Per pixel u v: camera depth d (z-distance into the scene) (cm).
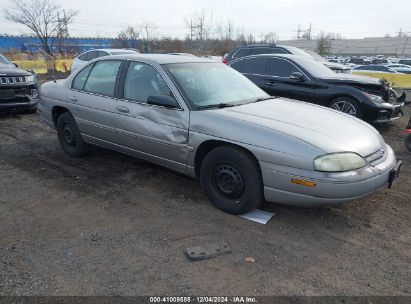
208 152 378
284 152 315
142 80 420
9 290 254
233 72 477
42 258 291
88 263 285
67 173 475
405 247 316
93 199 399
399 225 352
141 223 348
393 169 347
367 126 390
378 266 289
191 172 386
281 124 342
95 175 468
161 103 376
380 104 682
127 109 421
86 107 475
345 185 304
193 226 342
